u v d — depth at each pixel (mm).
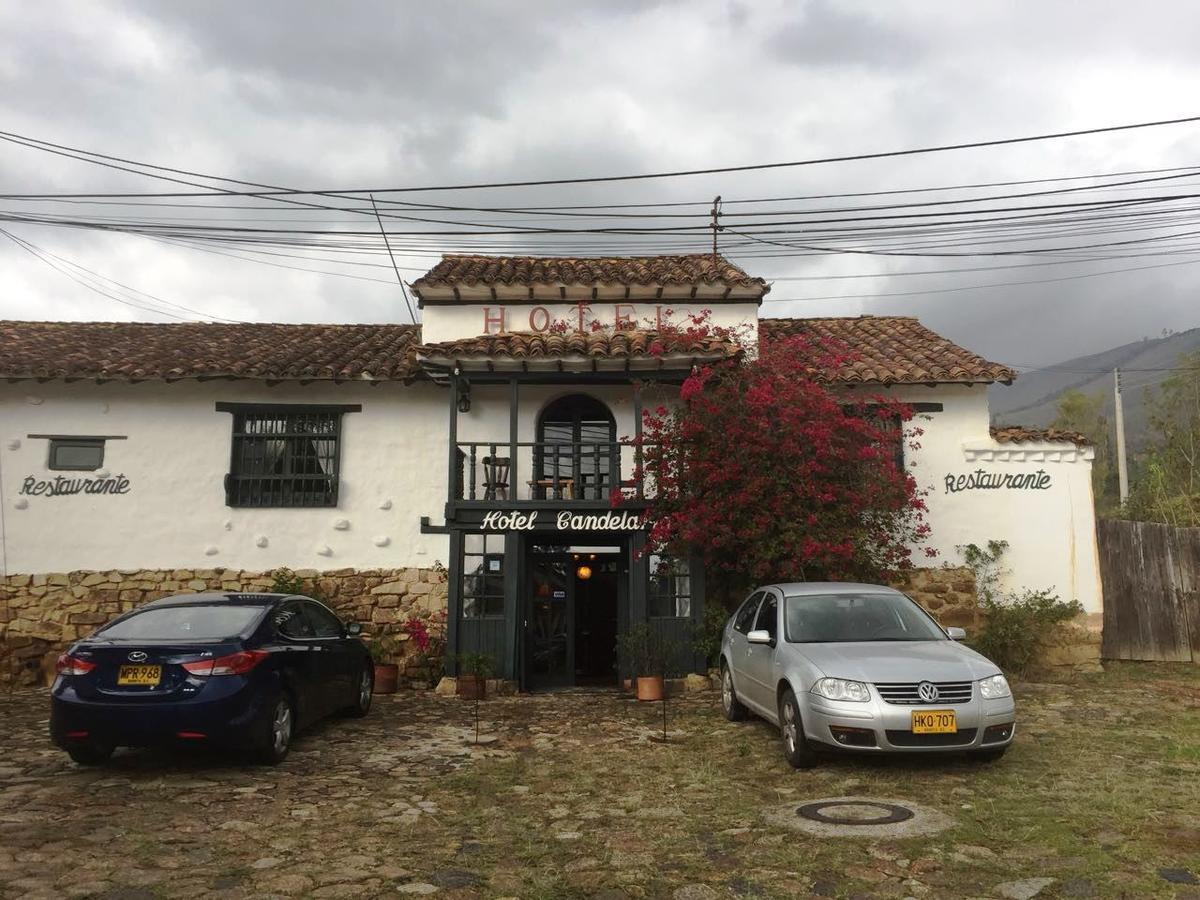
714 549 12375
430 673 13484
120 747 7926
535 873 5211
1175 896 4668
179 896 4789
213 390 14133
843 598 9047
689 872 5211
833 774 7496
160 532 13852
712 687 12625
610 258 16484
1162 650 14398
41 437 13914
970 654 7895
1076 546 14047
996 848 5512
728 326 14305
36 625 13555
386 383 14156
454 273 14891
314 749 8750
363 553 13914
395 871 5230
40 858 5383
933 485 14117
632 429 14195
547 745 8992
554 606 14297
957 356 14602
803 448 11969
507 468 14039
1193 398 23172
